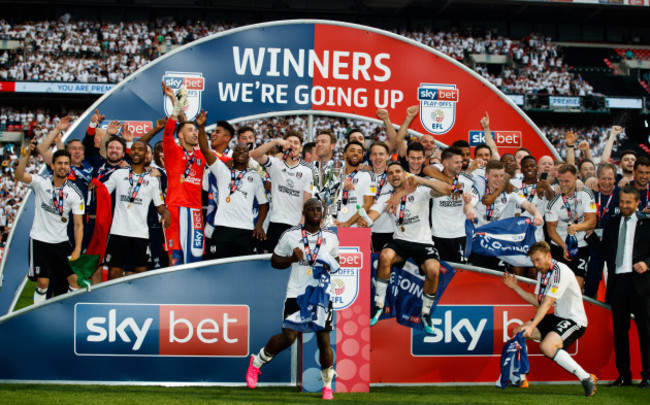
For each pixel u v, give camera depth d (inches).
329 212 253.1
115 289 222.1
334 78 321.7
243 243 251.0
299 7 1268.5
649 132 1173.7
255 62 317.7
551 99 1096.2
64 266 250.2
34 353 219.0
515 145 331.9
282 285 226.5
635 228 233.6
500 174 265.3
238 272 225.8
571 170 252.8
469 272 235.1
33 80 1021.2
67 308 220.7
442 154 245.8
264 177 255.0
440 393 214.2
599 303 241.1
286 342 197.5
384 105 325.1
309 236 195.2
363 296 213.5
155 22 1228.5
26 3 1193.4
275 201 259.8
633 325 245.6
